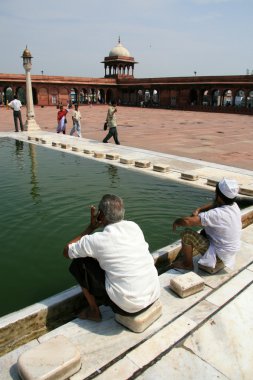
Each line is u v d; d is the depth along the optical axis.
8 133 14.10
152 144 11.92
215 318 2.66
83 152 10.03
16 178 7.13
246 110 30.62
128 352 2.31
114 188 6.45
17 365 2.07
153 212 5.23
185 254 3.30
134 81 42.19
